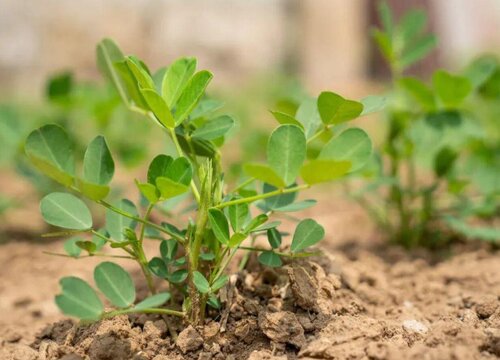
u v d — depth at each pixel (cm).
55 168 55
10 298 77
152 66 309
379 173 81
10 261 86
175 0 313
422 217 84
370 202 106
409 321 62
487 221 91
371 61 266
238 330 60
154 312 61
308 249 68
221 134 60
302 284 62
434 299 70
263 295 64
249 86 246
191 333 59
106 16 305
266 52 320
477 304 66
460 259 80
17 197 113
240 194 62
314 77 287
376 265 79
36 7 302
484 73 80
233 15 319
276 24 321
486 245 84
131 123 111
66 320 65
